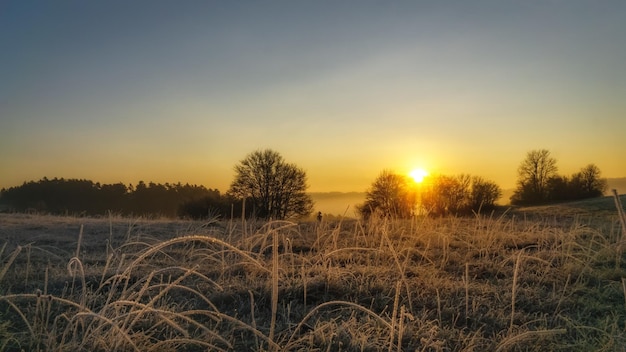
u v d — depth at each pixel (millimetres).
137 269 7250
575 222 11234
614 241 9453
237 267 7332
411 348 4504
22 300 5684
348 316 5348
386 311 5551
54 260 8164
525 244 9539
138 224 13367
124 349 4293
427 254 8367
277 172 37562
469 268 7621
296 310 5488
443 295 6039
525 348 4547
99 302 5629
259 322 5125
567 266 7285
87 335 4492
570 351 4523
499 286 6449
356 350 4383
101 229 12297
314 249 9328
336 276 6449
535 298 5949
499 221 11094
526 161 54344
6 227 12250
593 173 53188
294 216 37062
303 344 4535
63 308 5449
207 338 4547
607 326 5020
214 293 5906
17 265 7449
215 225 12773
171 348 4391
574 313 5566
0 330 4516
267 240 9453
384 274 6961
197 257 8500
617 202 7164
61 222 13977
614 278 6953
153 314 5062
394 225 11750
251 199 36969
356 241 9758
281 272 6988
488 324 5168
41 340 4469
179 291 6137
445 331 4832
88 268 7285
